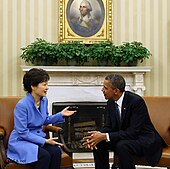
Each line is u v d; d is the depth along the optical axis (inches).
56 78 236.1
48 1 243.6
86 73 237.3
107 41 244.8
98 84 238.5
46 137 166.2
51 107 235.8
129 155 149.1
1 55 241.4
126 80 240.8
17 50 242.4
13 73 242.4
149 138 152.9
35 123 148.6
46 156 141.0
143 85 239.9
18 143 144.4
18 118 144.6
